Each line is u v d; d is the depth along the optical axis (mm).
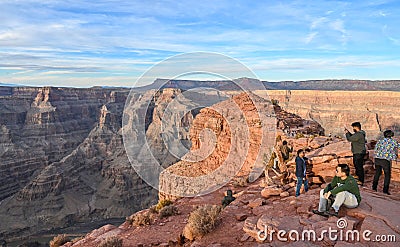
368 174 12523
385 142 10023
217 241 8828
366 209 8055
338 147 13562
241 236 8664
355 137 11086
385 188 9977
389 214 7711
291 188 12305
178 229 12234
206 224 9969
